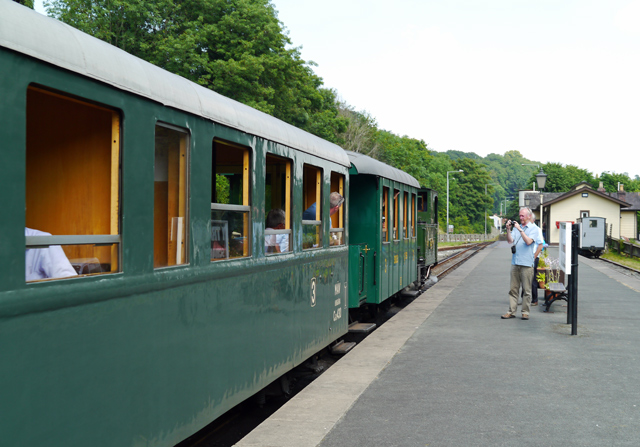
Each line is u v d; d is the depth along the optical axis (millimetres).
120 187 3402
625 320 10859
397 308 14461
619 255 38375
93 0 26984
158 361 3729
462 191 136375
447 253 37875
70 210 3461
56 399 2873
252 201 5199
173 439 3908
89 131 3449
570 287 10344
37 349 2768
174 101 3916
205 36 27125
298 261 6398
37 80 2809
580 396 6008
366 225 10367
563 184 111688
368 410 5539
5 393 2604
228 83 26266
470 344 8609
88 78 3135
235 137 4836
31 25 2811
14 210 2676
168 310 3844
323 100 37750
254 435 4855
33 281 2775
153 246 3686
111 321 3273
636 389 6273
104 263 3312
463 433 4938
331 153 7629
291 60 29047
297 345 6438
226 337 4699
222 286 4617
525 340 8914
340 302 8188
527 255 10844
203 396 4320
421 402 5797
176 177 4051
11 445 2625
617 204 59438
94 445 3133
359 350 8211
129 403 3430
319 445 4645
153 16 26531
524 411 5523
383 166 10945
